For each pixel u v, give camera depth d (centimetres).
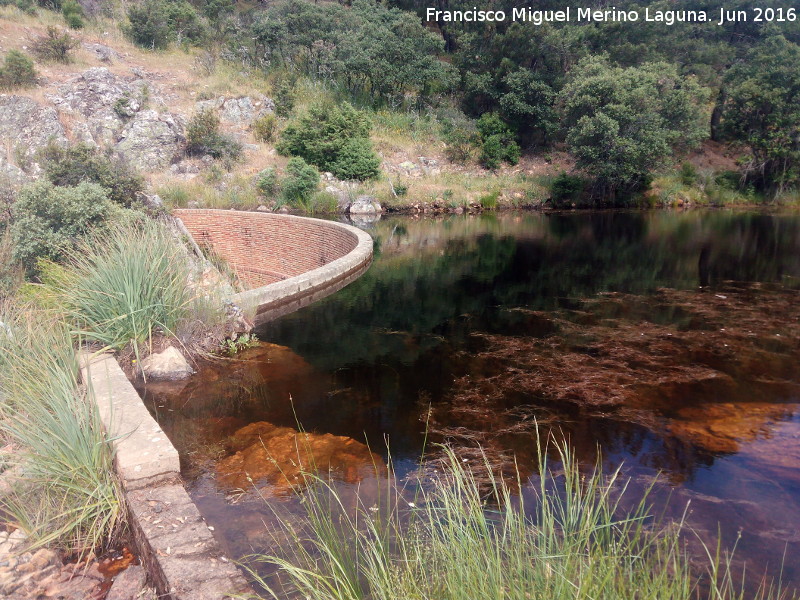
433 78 3036
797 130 2628
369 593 224
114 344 529
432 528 220
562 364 587
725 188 2802
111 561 271
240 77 2741
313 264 1254
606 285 1030
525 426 436
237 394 503
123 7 3062
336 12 3272
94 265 593
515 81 2902
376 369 575
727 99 2952
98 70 2211
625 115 2381
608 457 382
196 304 620
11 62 1991
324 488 337
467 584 175
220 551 255
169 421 443
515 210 2477
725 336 684
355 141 2430
